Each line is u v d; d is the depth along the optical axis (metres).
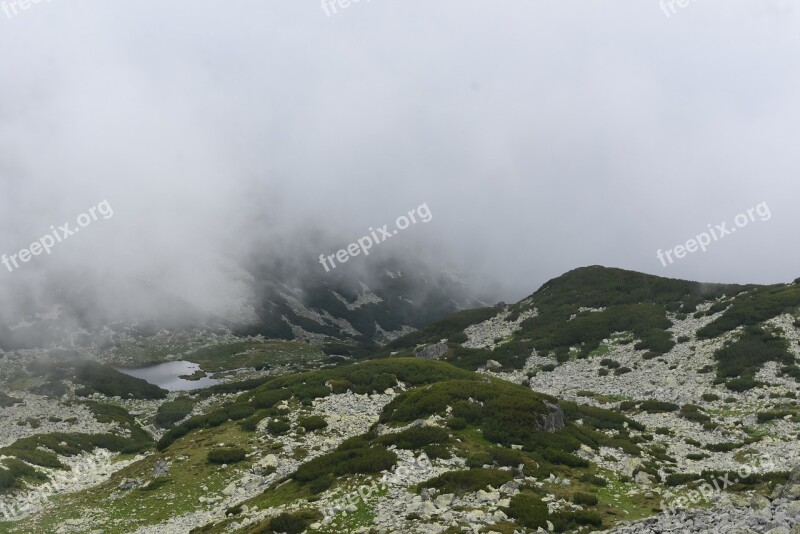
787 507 21.89
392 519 28.59
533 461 39.28
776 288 109.75
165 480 48.28
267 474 46.38
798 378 72.25
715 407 69.62
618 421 63.25
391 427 47.84
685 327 104.56
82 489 55.12
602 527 26.80
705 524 21.91
